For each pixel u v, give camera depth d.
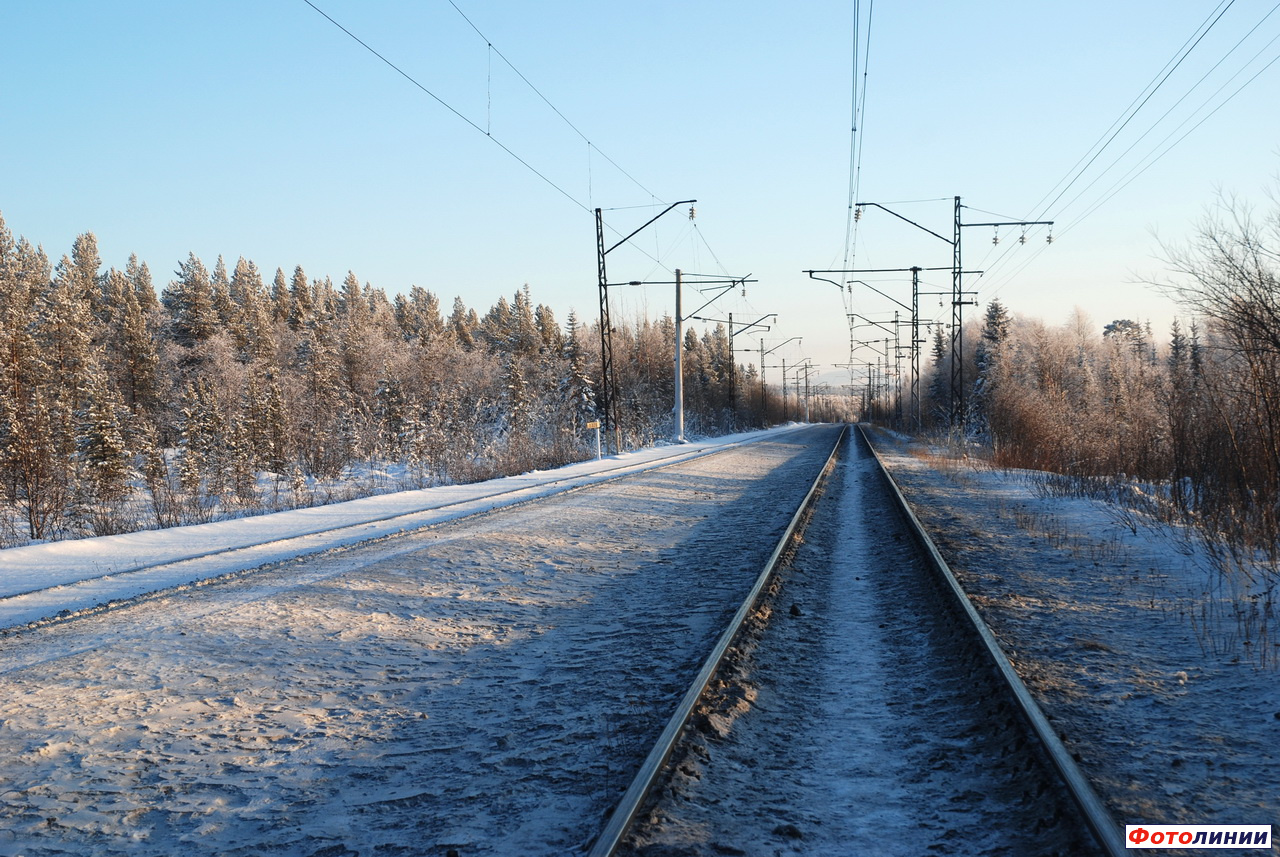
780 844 3.43
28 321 53.59
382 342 80.00
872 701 5.31
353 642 7.06
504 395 60.88
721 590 8.81
